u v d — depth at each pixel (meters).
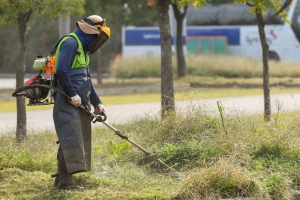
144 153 17.69
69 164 14.42
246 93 46.72
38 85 14.62
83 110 15.03
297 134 18.98
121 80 62.44
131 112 33.09
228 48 74.06
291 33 73.50
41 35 87.31
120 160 17.59
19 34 22.59
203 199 14.16
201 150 17.38
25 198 14.21
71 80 14.74
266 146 17.45
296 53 73.44
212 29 73.88
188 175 15.26
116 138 20.58
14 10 21.75
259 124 19.64
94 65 78.44
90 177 15.83
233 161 16.14
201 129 18.97
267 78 25.52
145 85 56.84
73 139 14.49
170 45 24.19
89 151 15.22
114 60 70.81
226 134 18.16
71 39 14.68
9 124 29.62
